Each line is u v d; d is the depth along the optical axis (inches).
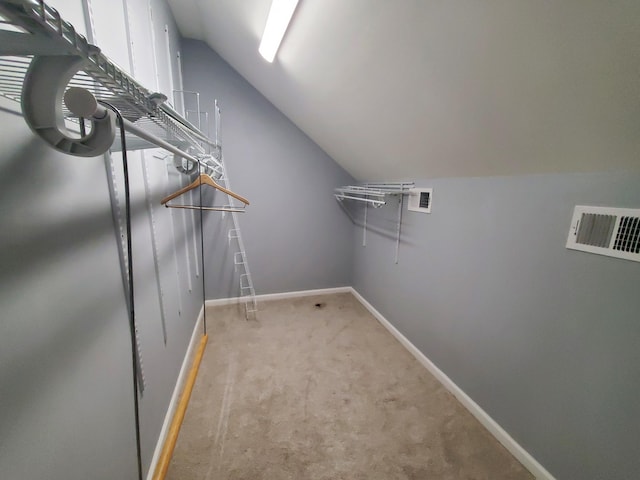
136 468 42.6
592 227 41.6
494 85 38.8
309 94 80.7
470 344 66.0
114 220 38.5
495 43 33.1
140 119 36.4
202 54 104.3
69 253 28.5
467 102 44.8
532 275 51.0
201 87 106.6
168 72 79.9
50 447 25.1
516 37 31.0
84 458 30.0
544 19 27.6
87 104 19.0
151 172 56.2
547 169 47.0
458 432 60.2
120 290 39.6
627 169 37.4
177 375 71.4
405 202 90.5
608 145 36.2
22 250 22.5
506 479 50.5
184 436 58.1
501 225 56.7
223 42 93.3
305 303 127.6
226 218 118.9
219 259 121.3
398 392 71.7
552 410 48.4
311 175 125.4
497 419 58.9
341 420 62.7
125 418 39.8
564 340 46.3
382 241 107.7
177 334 72.7
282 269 131.3
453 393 71.2
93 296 32.8
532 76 34.1
